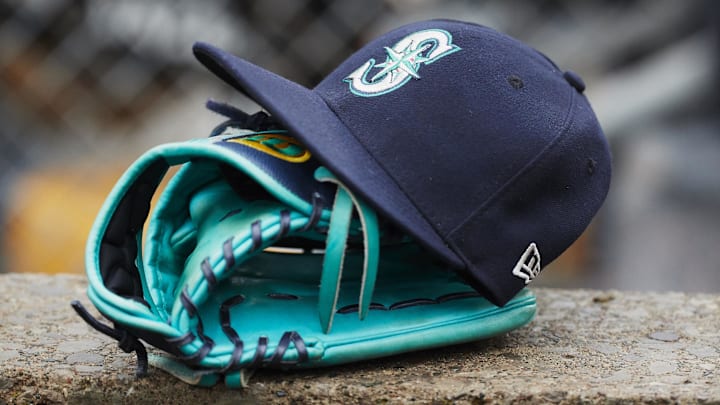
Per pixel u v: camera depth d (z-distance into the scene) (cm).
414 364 364
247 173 320
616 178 973
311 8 932
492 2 952
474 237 337
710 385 346
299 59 945
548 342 402
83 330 423
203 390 341
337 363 343
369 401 336
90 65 971
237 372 328
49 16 961
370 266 320
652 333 420
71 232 879
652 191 1043
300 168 333
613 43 971
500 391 336
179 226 369
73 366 368
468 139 341
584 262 931
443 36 371
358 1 925
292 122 321
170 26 934
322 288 324
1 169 956
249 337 332
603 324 435
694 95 1005
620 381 350
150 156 330
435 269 389
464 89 349
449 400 335
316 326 343
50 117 985
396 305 360
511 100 353
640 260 929
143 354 342
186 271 335
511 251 344
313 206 322
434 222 333
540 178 348
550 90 368
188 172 354
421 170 335
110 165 957
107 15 952
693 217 1016
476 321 364
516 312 373
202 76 955
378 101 348
